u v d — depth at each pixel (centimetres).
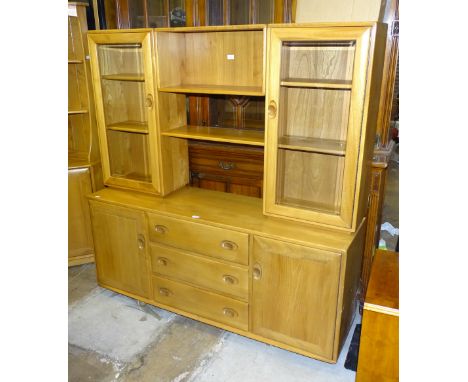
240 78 215
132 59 230
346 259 173
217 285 209
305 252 179
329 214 186
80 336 220
